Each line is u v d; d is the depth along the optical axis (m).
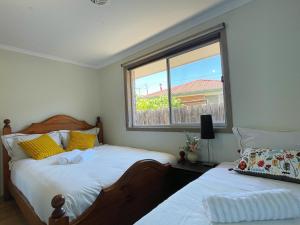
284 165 1.32
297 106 1.67
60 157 2.12
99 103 3.94
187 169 1.99
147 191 1.79
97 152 2.61
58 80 3.38
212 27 2.18
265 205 0.83
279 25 1.76
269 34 1.82
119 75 3.47
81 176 1.58
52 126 3.15
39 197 1.38
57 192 1.31
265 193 0.90
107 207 1.41
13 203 2.50
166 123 2.80
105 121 3.82
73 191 1.32
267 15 1.83
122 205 1.54
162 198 1.96
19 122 2.89
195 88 2.47
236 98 2.03
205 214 0.89
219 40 2.20
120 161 2.07
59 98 3.37
